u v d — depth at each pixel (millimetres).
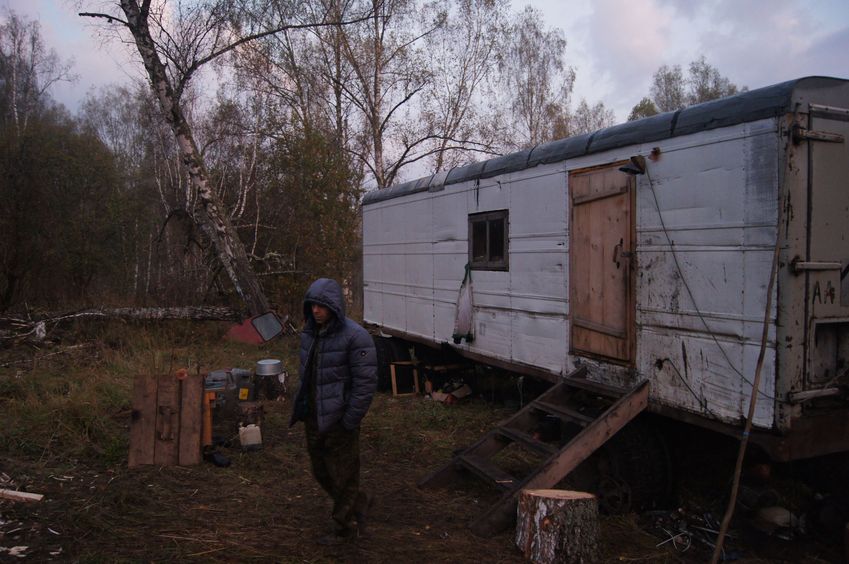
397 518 4203
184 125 11633
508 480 4254
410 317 8445
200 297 14062
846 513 4000
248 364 9711
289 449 5703
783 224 3490
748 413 3584
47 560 3371
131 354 9648
